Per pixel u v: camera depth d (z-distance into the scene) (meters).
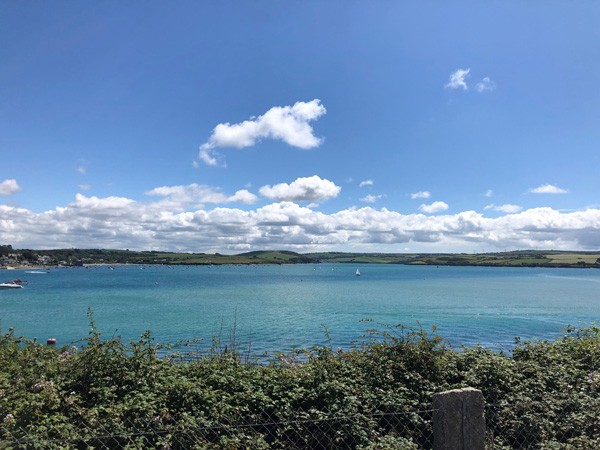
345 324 37.62
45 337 32.59
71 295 76.69
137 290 90.38
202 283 120.88
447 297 70.00
